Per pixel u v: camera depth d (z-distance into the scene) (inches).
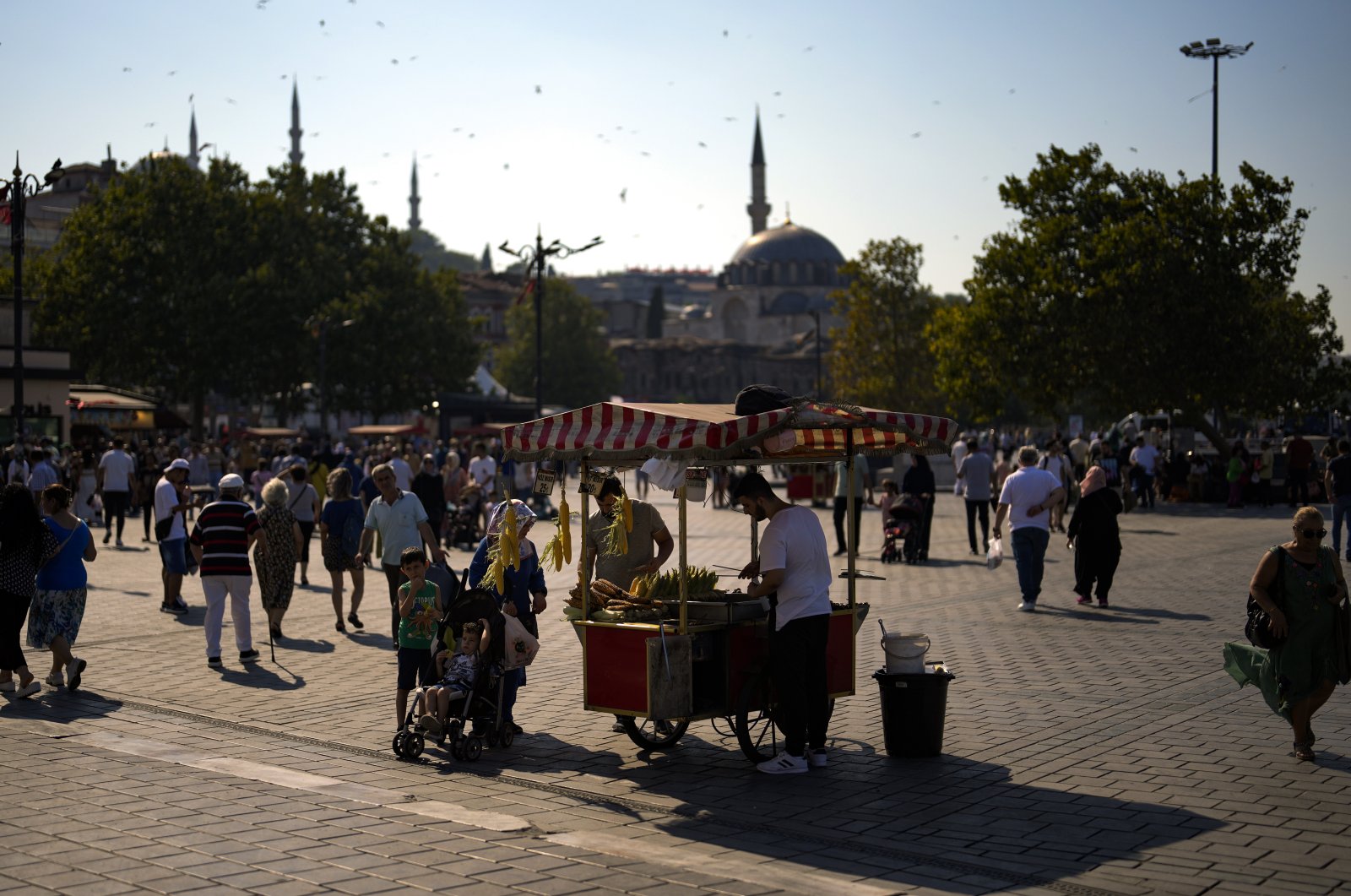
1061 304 1924.2
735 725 378.9
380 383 3019.2
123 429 2293.3
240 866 274.1
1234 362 1856.5
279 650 589.0
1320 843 293.6
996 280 2015.3
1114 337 1863.9
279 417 3107.8
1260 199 1870.1
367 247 3105.3
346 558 653.3
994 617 671.1
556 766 377.7
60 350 2053.4
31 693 476.4
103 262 2787.9
